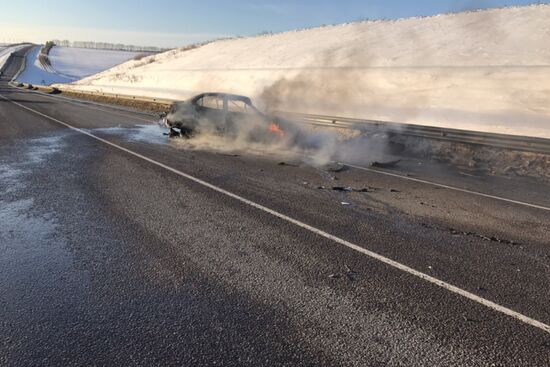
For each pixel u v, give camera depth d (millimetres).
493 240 4902
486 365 2684
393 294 3557
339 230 5098
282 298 3455
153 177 7656
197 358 2705
